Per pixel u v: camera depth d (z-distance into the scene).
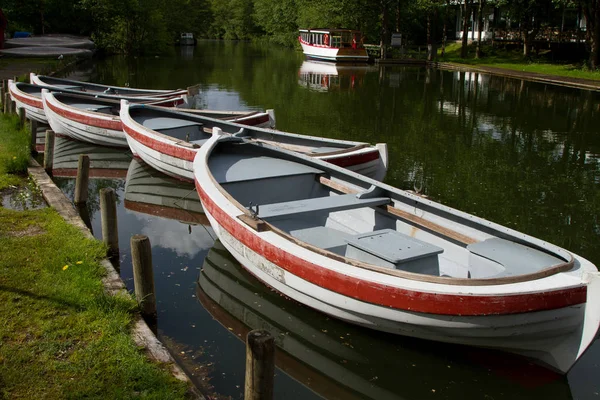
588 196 10.88
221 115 13.94
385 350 5.62
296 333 5.90
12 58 33.72
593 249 8.40
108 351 4.72
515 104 22.56
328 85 28.47
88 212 9.25
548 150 14.78
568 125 18.31
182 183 11.29
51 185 9.46
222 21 91.88
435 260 5.63
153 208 9.94
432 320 4.86
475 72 35.06
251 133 11.43
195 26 82.50
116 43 47.81
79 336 4.92
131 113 13.43
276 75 33.00
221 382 4.95
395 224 6.96
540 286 4.62
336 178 8.12
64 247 6.73
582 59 36.31
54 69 29.86
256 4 75.50
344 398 4.99
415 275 4.94
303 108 21.09
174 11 63.94
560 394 5.01
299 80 30.53
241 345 5.59
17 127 13.64
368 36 48.88
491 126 18.03
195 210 9.89
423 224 6.47
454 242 6.26
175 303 6.43
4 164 10.36
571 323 4.72
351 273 5.14
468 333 4.86
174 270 7.34
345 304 5.32
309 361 5.51
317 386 5.16
